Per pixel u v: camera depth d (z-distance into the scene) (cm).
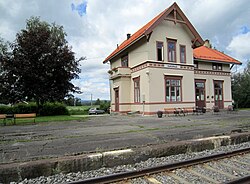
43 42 2311
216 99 2722
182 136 954
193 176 551
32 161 597
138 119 1792
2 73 2264
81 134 1056
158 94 2123
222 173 571
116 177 517
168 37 2238
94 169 634
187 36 2361
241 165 638
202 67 2641
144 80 2159
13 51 2273
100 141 871
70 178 563
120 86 2419
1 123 1675
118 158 672
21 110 2483
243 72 4131
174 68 2241
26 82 2241
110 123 1534
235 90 3841
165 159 717
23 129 1314
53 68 2322
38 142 880
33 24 3484
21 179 550
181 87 2261
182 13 2259
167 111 2123
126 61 2578
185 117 1873
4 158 647
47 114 2547
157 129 1166
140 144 815
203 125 1305
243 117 1795
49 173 583
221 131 1072
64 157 638
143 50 2186
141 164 673
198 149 829
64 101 2570
